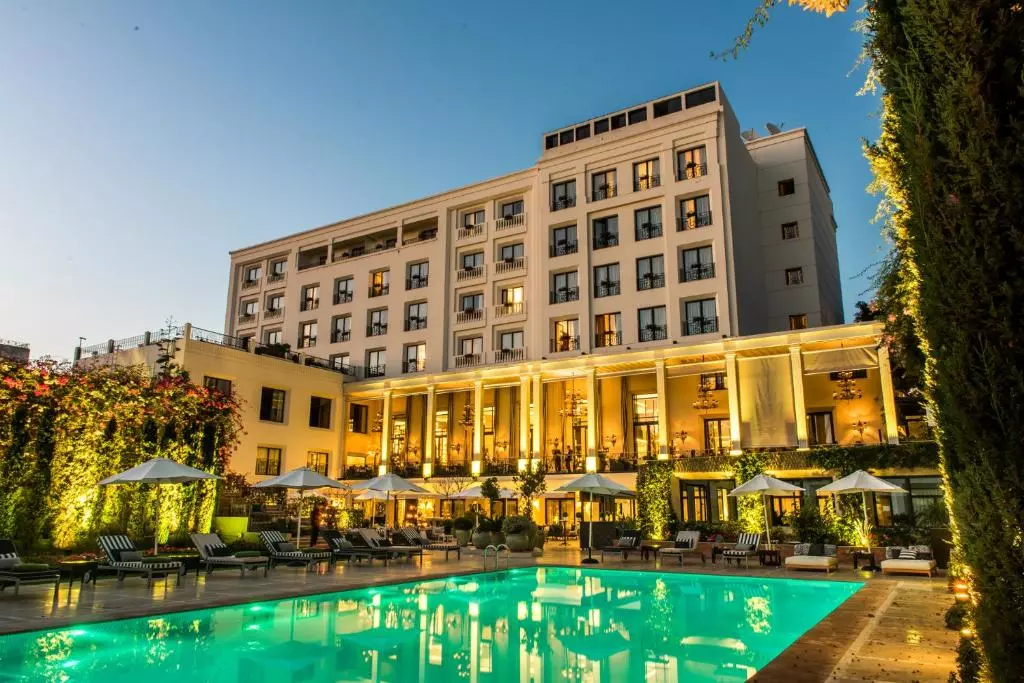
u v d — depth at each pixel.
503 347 42.12
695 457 30.64
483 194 44.47
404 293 45.75
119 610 11.83
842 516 25.78
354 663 9.32
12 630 10.07
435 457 43.47
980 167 4.04
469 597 15.74
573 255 40.06
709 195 36.75
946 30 4.34
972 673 4.77
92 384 20.98
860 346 29.78
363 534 22.73
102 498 21.02
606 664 9.34
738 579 19.12
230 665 9.07
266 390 38.22
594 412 35.50
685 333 36.00
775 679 6.91
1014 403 3.77
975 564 3.91
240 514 28.38
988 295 3.94
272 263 53.31
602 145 40.34
